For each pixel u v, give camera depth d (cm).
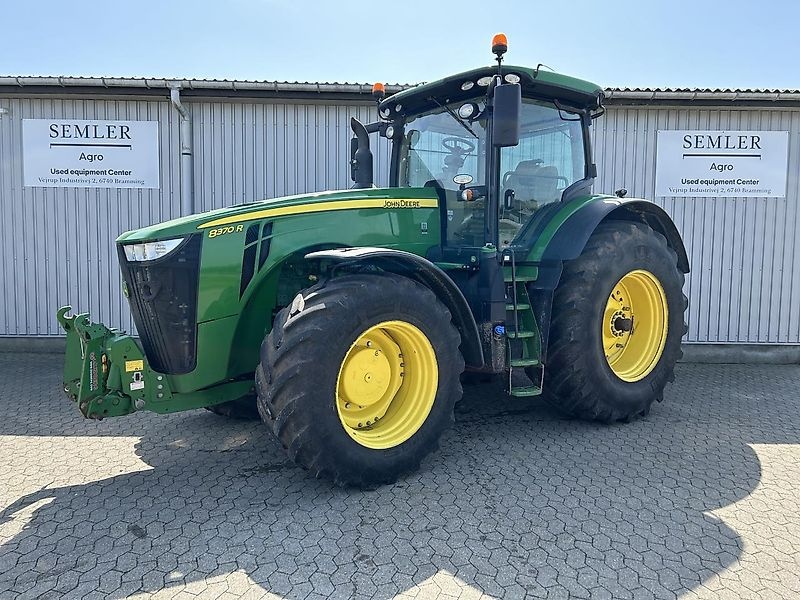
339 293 330
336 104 720
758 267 725
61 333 737
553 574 256
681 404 529
